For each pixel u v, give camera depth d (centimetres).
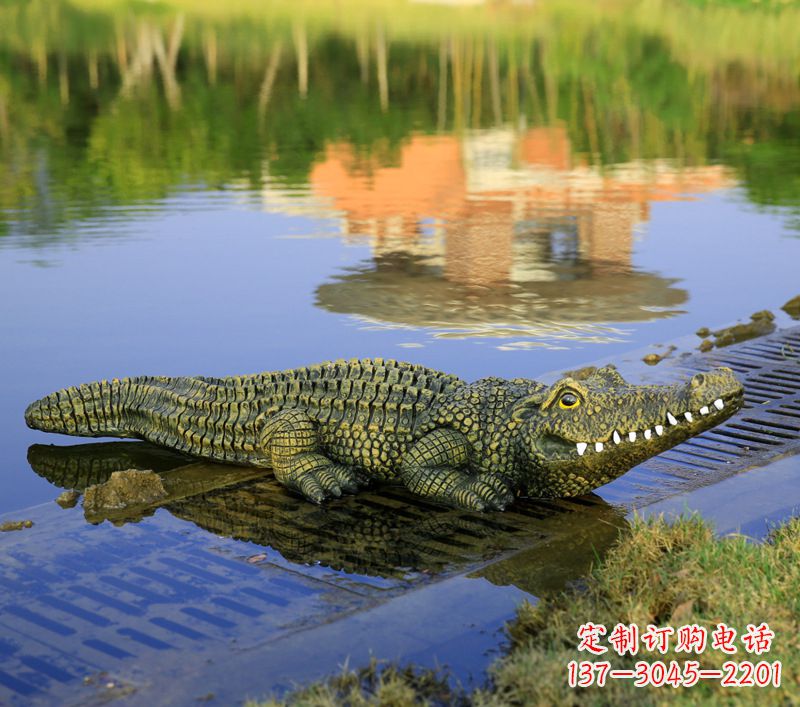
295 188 1872
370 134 2780
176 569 559
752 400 813
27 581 547
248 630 496
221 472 707
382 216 1623
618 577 516
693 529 553
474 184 1939
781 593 493
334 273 1271
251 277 1251
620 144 2566
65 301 1148
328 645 480
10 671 464
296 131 2800
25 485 714
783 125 2880
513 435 648
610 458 627
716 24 5831
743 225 1539
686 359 911
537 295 1179
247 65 4550
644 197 1788
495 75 4131
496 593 527
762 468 686
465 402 670
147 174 2019
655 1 6444
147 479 655
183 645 485
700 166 2145
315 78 4291
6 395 881
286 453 668
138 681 456
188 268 1292
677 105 3384
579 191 1856
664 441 624
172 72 4262
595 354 970
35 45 4847
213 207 1678
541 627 492
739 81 3997
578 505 644
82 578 550
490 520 622
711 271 1282
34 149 2328
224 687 450
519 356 966
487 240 1451
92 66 4347
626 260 1339
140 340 1019
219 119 3033
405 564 562
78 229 1513
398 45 5219
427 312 1108
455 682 450
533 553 573
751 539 571
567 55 4878
